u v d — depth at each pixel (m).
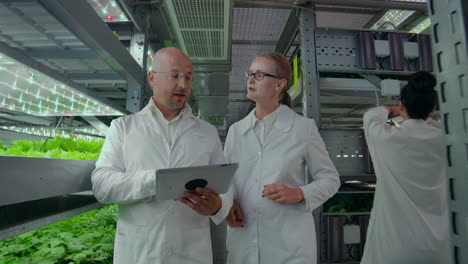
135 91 2.03
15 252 1.39
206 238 1.11
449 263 1.21
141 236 1.01
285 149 1.22
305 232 1.14
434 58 0.62
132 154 1.08
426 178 1.27
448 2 0.58
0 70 1.11
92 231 1.83
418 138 1.26
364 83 2.17
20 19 1.34
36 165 0.85
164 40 2.82
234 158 1.32
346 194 2.14
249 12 2.50
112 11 1.99
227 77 3.52
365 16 2.96
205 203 0.92
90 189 1.21
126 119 1.15
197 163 1.12
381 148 1.38
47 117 2.44
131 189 0.95
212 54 2.97
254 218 1.19
